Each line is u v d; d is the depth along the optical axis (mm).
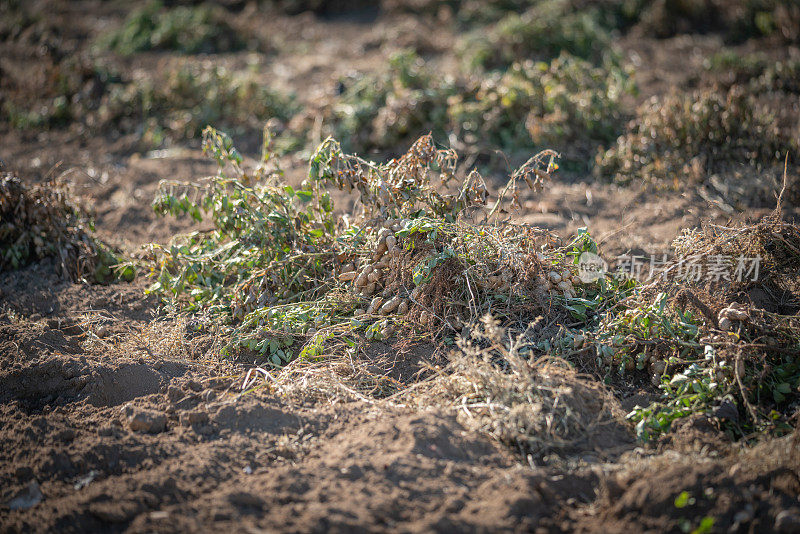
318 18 11305
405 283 4047
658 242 4766
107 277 5043
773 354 3582
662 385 3477
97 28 11078
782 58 7605
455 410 3291
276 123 7438
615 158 5867
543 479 2861
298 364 3824
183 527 2645
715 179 5484
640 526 2641
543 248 4270
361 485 2793
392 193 4219
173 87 7754
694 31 9102
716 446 3092
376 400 3482
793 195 5109
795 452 2850
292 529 2590
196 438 3240
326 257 4410
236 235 4539
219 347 4031
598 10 9539
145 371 3760
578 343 3721
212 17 10336
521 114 6547
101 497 2791
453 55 8984
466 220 4457
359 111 6734
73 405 3588
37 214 4988
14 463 3104
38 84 8250
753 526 2568
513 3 10117
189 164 6750
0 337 4113
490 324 3441
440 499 2736
